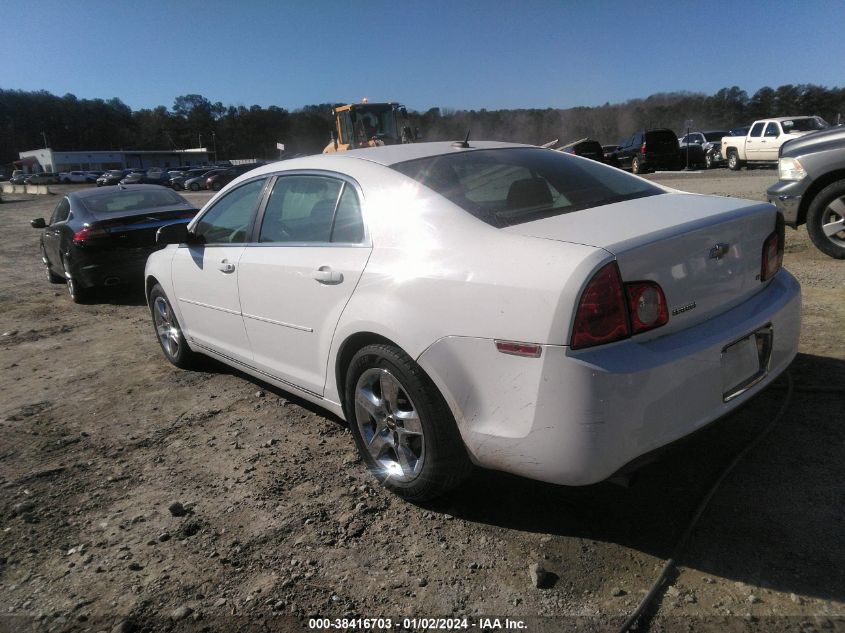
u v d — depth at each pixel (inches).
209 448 146.5
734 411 101.3
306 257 130.6
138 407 175.3
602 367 86.2
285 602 93.8
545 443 91.2
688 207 109.7
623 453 88.7
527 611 88.2
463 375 99.0
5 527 118.3
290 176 145.3
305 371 137.9
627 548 99.2
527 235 99.0
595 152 923.4
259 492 124.9
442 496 117.9
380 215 117.5
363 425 122.1
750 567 92.2
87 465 142.2
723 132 1079.6
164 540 111.3
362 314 113.4
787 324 111.6
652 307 90.7
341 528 111.0
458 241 104.3
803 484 110.6
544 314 89.1
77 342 253.3
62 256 331.3
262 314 146.3
